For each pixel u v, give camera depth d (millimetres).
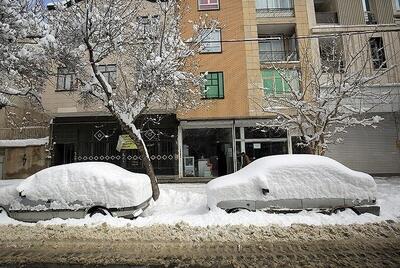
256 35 19094
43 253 5312
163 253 5230
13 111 20469
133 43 10562
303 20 19484
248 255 5062
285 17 19641
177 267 4633
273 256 4988
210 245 5602
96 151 18953
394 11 19875
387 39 18953
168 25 10883
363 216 7113
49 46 8750
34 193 7594
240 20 19234
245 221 6871
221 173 19000
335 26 19250
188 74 11117
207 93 18438
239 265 4629
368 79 11859
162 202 10508
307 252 5152
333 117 11914
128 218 7457
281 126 13609
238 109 18266
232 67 18703
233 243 5688
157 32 10562
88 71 10648
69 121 18969
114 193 7547
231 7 19312
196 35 11758
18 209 7586
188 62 15281
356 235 5973
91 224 6945
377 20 19766
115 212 7449
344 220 6875
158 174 18719
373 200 7359
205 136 19281
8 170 18906
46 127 20203
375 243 5559
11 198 7727
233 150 18922
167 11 10539
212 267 4617
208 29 14312
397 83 18125
